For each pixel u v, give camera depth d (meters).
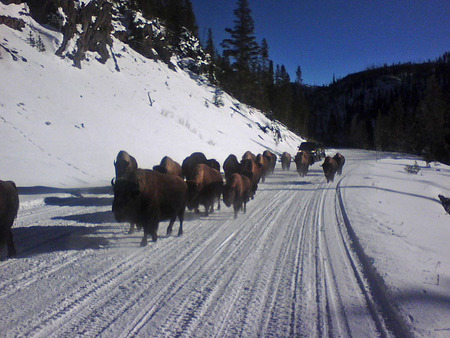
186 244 6.61
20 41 21.30
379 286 4.69
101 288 4.48
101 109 20.44
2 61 18.14
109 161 16.03
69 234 6.89
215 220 8.88
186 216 9.34
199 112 32.84
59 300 4.09
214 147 26.48
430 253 6.30
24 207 9.08
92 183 13.04
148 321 3.69
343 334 3.50
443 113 50.44
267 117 60.41
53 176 12.72
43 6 24.80
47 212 8.70
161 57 40.88
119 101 22.95
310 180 18.56
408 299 4.16
